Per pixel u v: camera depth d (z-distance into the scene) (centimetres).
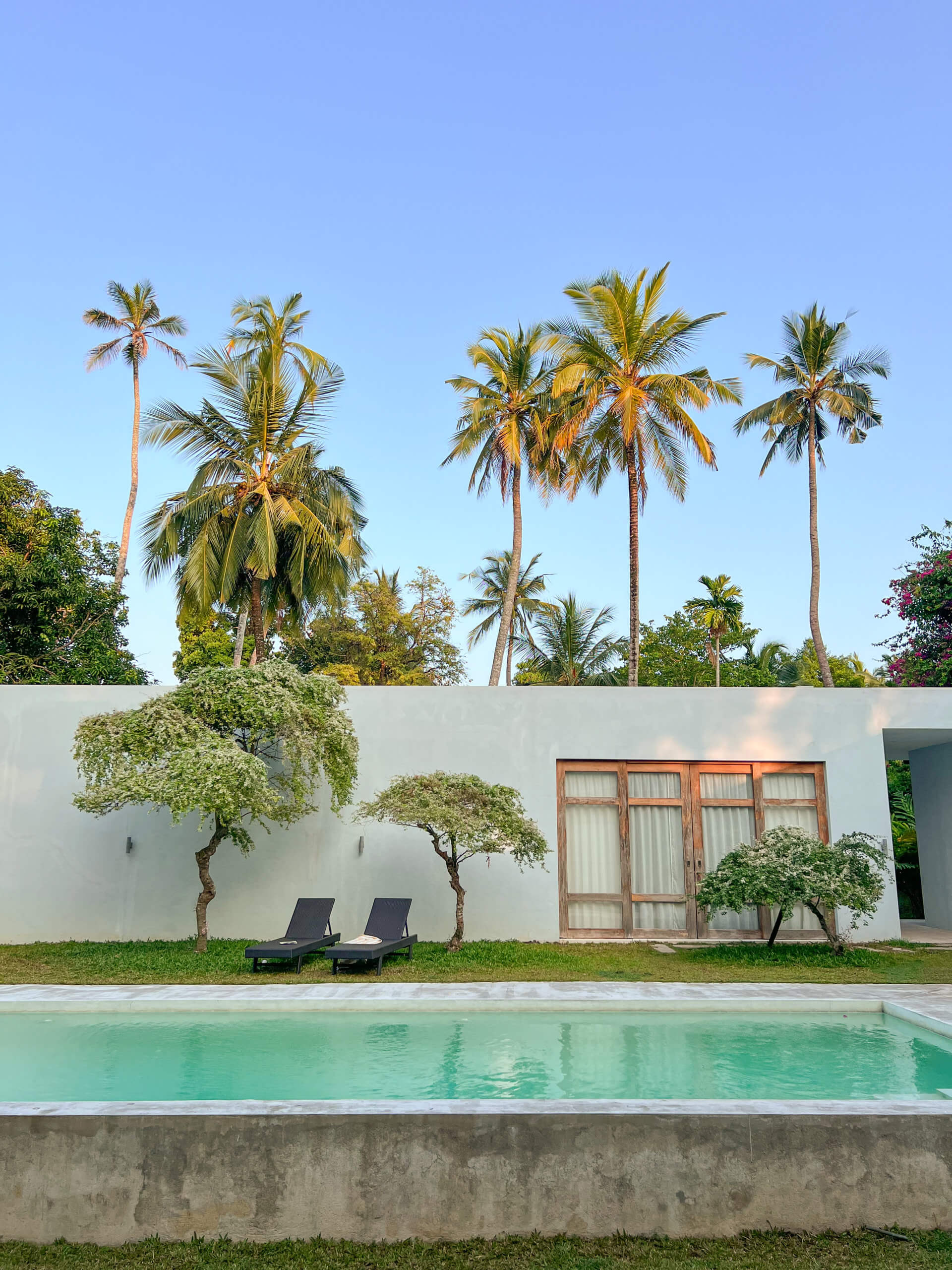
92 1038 717
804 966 1032
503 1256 387
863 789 1270
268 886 1232
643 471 2267
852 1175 414
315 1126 409
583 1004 792
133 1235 400
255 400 2175
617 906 1255
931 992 836
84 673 2227
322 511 2255
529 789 1260
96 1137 407
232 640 3203
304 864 1238
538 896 1238
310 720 1103
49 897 1228
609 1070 627
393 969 988
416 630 3709
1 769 1252
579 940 1240
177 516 2139
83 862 1237
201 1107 422
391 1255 387
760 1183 412
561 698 1284
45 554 2162
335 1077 613
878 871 1245
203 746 1015
